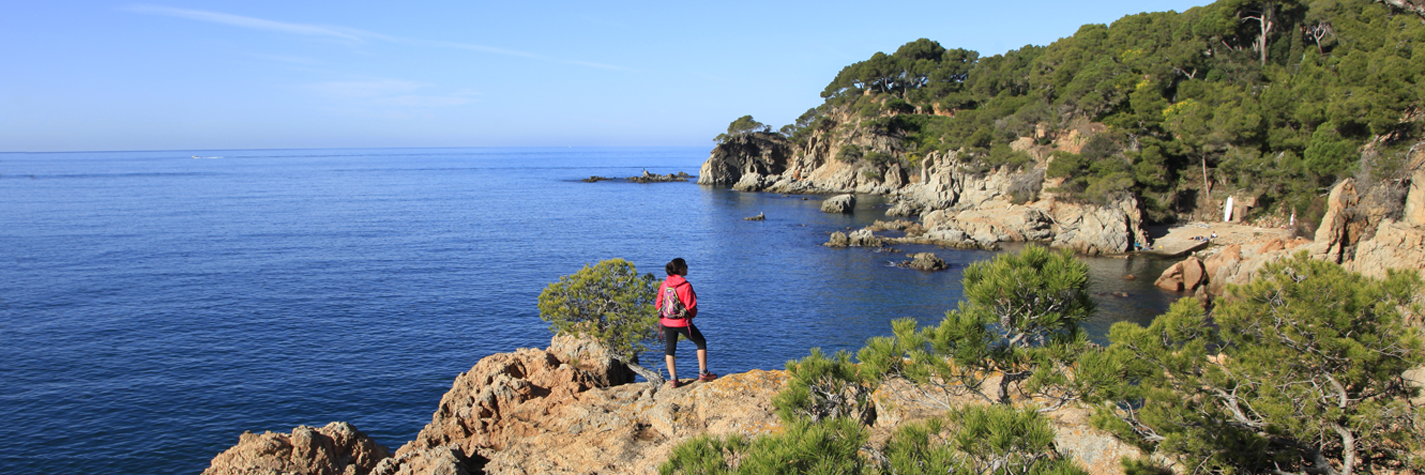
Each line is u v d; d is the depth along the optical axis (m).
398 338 46.66
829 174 179.75
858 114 178.62
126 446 30.52
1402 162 47.62
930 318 51.69
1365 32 80.19
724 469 7.72
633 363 18.14
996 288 9.29
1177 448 9.47
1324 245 47.56
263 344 45.16
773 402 9.78
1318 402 9.69
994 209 93.38
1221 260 56.59
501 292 61.00
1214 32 105.00
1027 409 7.60
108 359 41.91
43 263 74.31
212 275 68.19
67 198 161.75
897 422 11.04
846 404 10.41
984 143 119.38
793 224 111.00
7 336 46.56
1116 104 100.38
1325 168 68.94
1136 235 78.94
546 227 109.19
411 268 72.69
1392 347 9.23
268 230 104.19
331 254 81.50
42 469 28.44
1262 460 9.69
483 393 15.65
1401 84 62.03
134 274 68.44
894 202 144.12
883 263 73.25
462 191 193.88
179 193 181.00
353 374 39.62
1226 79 98.81
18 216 121.44
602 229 106.31
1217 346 10.79
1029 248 9.49
